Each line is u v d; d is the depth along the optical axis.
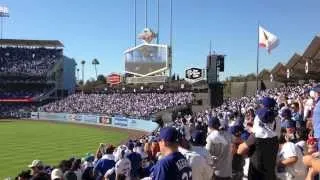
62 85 126.44
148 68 87.31
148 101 90.50
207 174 8.88
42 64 124.31
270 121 9.28
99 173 15.52
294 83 64.94
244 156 11.54
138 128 78.19
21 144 54.09
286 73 61.66
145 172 14.74
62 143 55.19
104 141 57.59
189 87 87.75
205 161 8.88
